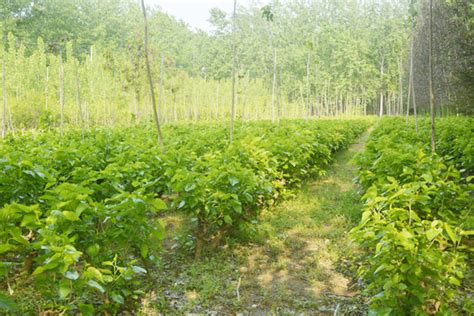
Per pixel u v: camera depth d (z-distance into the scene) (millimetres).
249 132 13695
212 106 43062
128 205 4113
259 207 7270
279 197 8656
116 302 4129
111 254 4203
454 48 21953
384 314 3371
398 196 4211
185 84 39656
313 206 8578
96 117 29578
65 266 3242
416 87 36219
